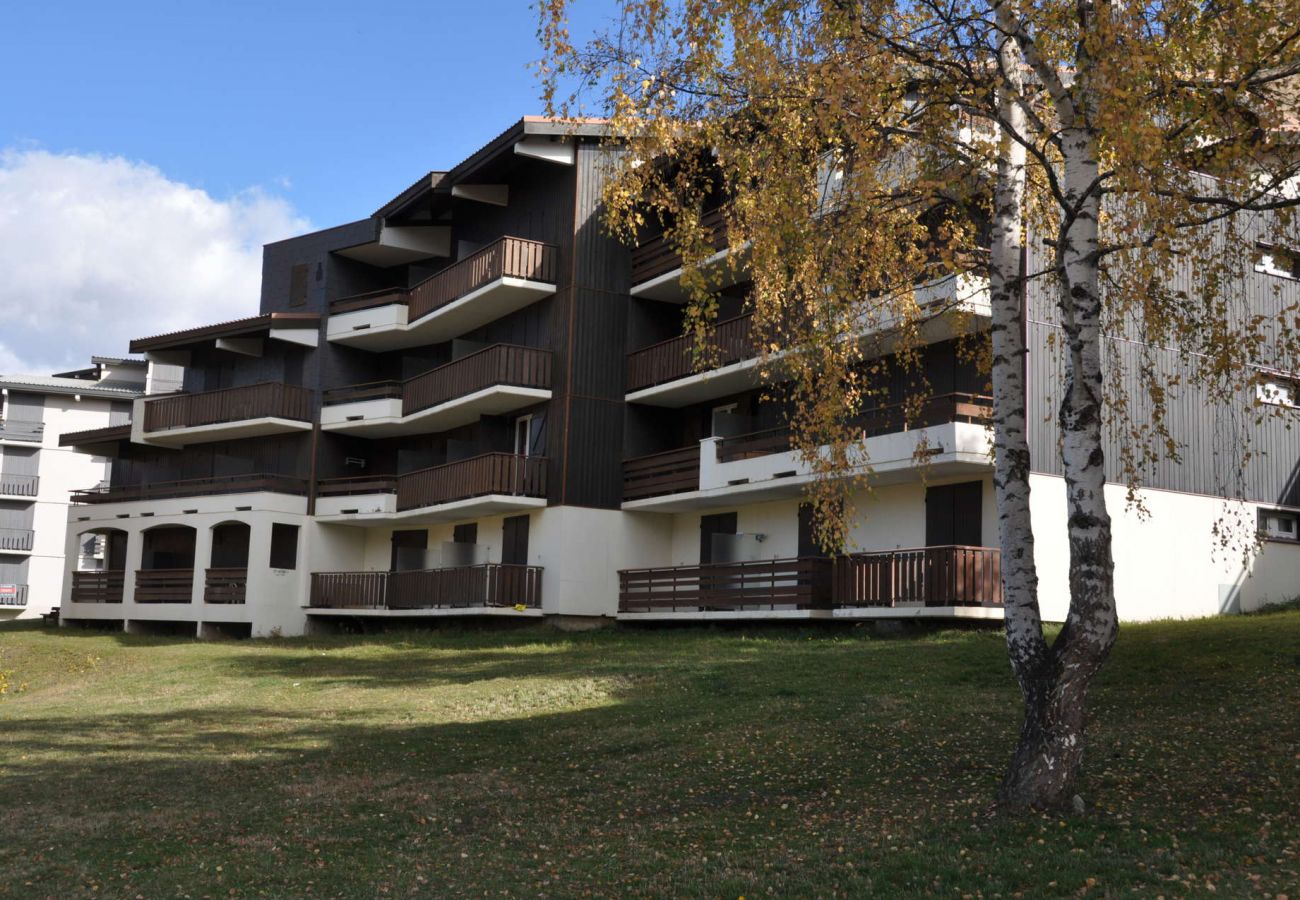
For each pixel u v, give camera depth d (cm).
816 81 1162
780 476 2464
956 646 1859
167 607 3762
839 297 1223
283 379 3772
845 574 2323
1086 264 1032
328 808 1216
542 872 961
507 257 2958
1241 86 1022
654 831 1053
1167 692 1393
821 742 1328
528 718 1644
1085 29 977
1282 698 1298
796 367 1275
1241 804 982
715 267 1320
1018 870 848
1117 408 1384
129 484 4425
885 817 1029
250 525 3572
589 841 1040
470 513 3180
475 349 3353
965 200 1277
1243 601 2362
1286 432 2477
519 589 2888
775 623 2534
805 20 1164
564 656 2297
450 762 1405
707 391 2823
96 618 4088
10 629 4069
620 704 1673
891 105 1182
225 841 1114
